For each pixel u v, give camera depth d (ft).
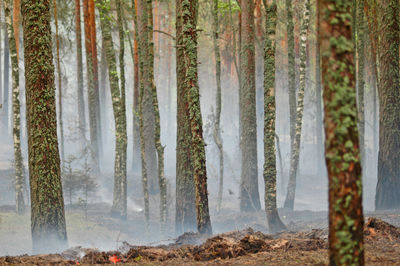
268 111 37.11
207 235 31.37
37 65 31.55
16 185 47.57
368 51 80.02
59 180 32.58
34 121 31.73
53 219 31.86
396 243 21.72
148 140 72.64
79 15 90.63
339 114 11.03
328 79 11.17
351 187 10.97
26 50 31.73
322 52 11.30
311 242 23.36
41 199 31.68
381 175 46.29
